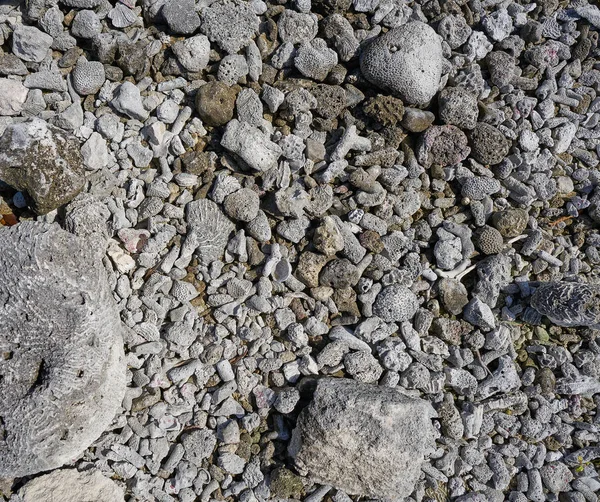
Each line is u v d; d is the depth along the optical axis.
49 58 0.72
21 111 0.71
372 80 0.74
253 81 0.74
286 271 0.73
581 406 0.78
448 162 0.76
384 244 0.75
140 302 0.72
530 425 0.77
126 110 0.71
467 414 0.76
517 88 0.79
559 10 0.80
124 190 0.73
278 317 0.74
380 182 0.76
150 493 0.72
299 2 0.73
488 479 0.77
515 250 0.79
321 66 0.73
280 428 0.74
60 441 0.65
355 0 0.75
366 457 0.70
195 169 0.73
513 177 0.79
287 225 0.74
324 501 0.75
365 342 0.75
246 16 0.73
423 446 0.72
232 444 0.73
